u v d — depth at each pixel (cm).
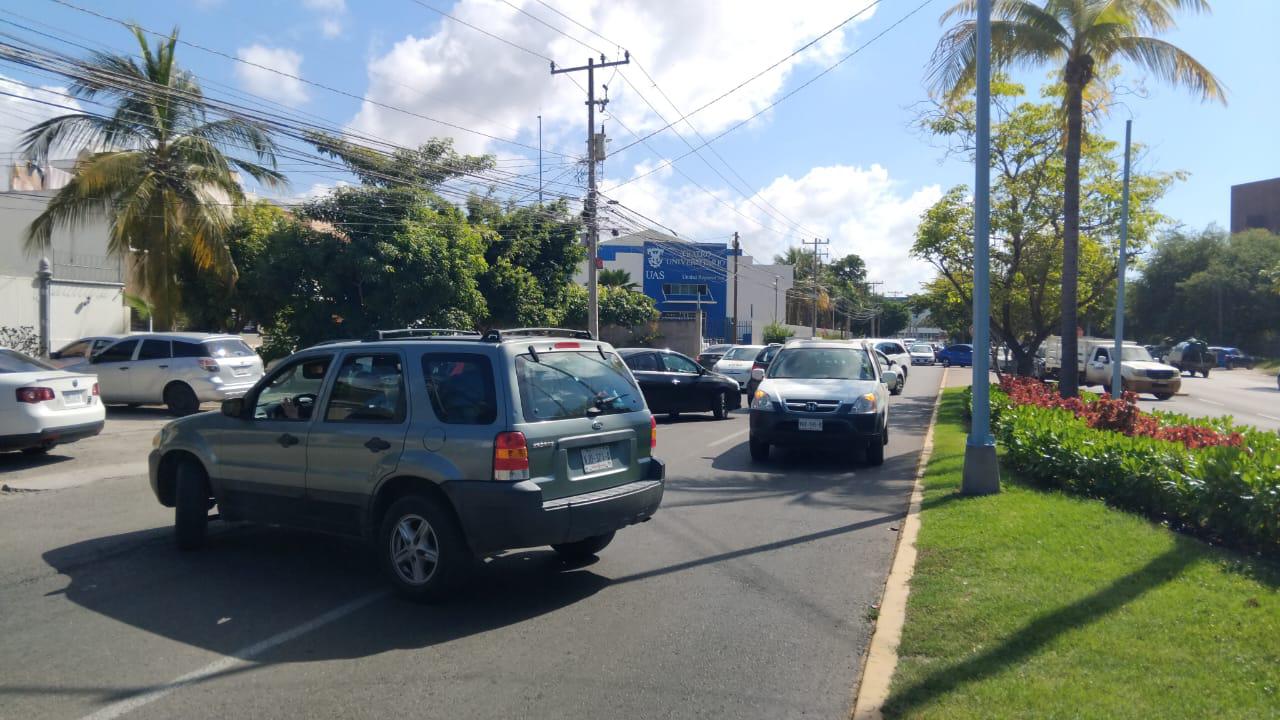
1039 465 1015
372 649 524
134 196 2239
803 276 8788
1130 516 815
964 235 2200
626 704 449
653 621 580
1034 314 2233
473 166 3158
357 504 637
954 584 615
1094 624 519
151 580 661
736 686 473
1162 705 412
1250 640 490
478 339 633
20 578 663
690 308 6269
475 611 599
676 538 811
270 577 671
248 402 704
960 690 439
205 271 2709
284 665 498
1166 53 1542
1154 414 1315
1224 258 6084
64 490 1023
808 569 706
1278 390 3459
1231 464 740
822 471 1209
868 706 434
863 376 1345
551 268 3447
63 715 432
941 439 1481
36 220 2277
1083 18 1565
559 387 633
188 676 482
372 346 654
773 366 1399
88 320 2667
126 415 1852
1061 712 407
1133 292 6512
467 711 439
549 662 506
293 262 2380
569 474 618
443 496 602
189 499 730
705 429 1742
